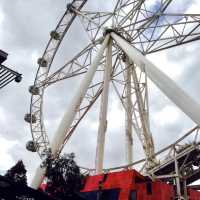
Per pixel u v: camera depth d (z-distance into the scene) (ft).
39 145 170.40
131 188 110.93
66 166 76.89
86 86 114.42
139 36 130.62
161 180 118.42
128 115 131.23
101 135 121.08
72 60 151.53
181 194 114.52
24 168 70.28
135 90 133.59
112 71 140.05
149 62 93.30
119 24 132.77
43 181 93.50
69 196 74.23
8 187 58.49
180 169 113.09
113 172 118.11
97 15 142.72
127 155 127.44
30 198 60.29
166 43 125.59
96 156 122.01
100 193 114.93
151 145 123.85
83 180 80.02
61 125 107.65
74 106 110.63
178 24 118.52
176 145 114.11
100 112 124.16
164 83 83.46
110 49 129.08
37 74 174.19
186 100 76.33
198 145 109.19
